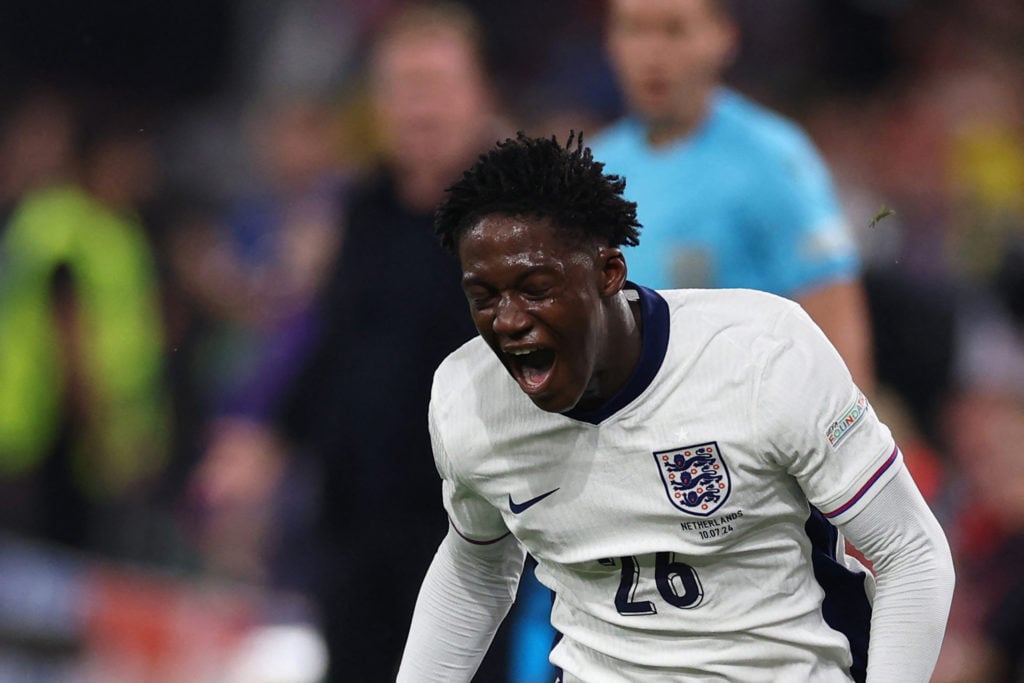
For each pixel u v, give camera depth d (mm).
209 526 31062
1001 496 20766
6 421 31016
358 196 18750
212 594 28141
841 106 41250
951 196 36688
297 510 28547
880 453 10602
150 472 32562
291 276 31672
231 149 40969
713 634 10977
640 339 10680
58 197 32156
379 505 18359
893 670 10648
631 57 16797
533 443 10969
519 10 43875
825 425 10453
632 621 11125
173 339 34406
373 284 18484
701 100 16859
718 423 10531
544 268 9875
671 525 10750
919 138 39156
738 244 16625
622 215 10258
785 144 16750
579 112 39125
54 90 42094
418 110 18188
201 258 35938
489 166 10023
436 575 12406
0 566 28031
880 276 23984
